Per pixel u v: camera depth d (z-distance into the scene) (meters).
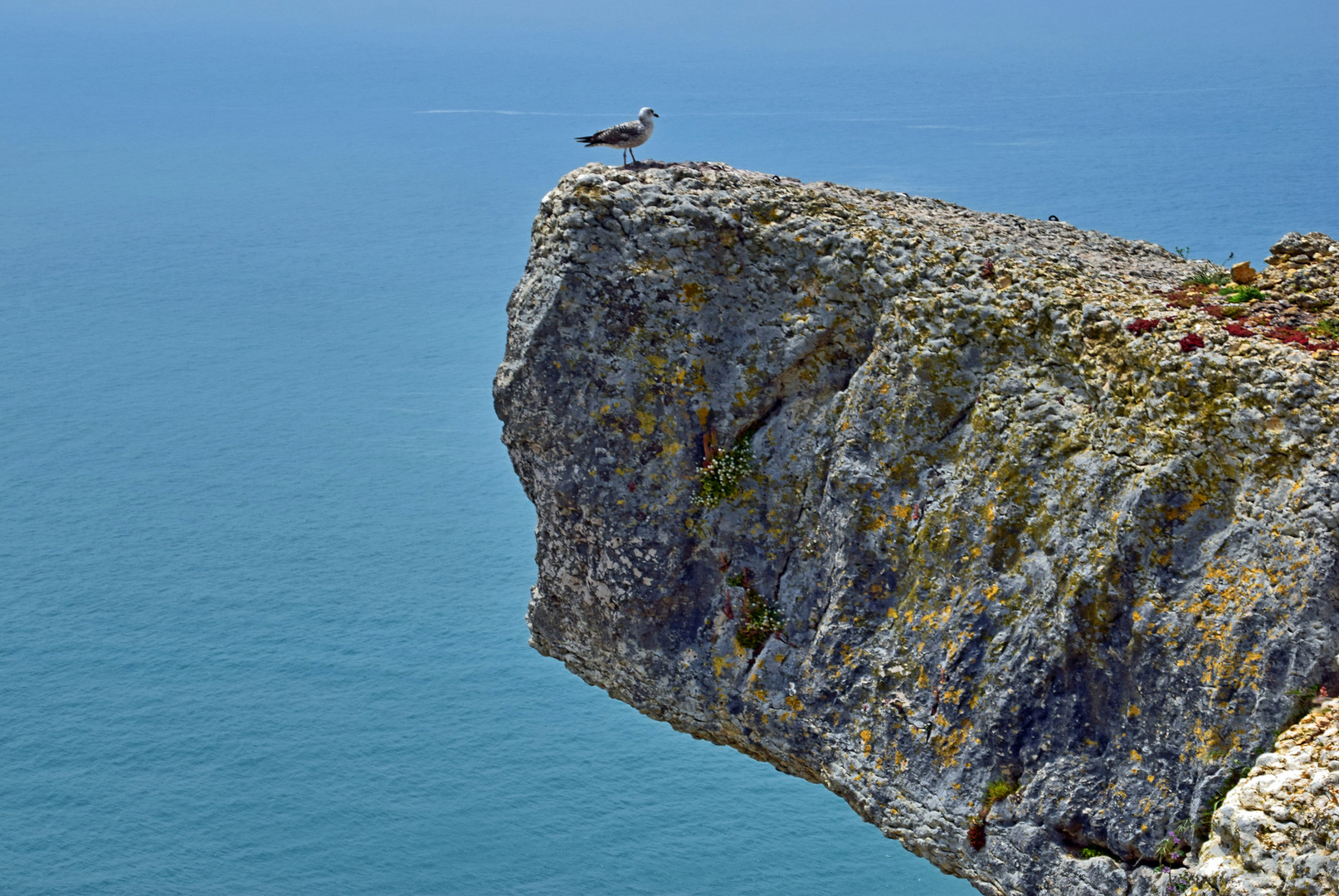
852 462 21.64
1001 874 19.19
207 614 179.38
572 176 23.31
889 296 21.50
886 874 107.81
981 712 19.78
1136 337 19.05
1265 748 16.84
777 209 22.64
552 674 152.75
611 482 23.50
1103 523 18.88
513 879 112.81
